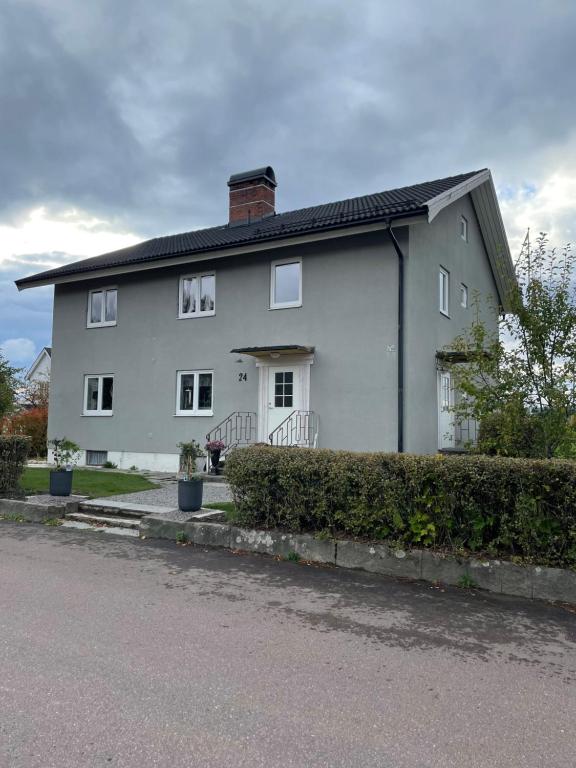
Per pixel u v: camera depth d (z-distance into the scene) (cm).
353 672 358
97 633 413
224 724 293
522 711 314
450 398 1443
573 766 264
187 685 334
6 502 891
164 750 268
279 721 297
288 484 654
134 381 1620
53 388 1780
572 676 360
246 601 495
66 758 260
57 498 935
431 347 1359
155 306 1603
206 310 1527
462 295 1625
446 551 563
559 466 522
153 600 491
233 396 1446
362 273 1286
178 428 1530
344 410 1280
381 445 1229
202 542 708
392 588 540
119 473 1427
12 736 277
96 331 1709
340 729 290
